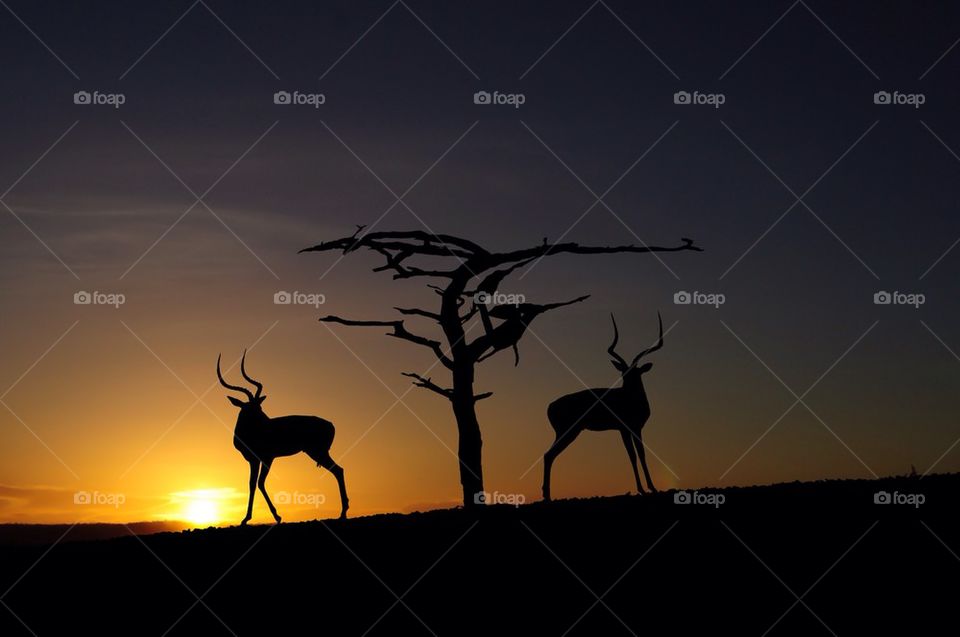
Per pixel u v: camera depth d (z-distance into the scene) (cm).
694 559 2312
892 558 2247
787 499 2555
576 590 2241
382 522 2653
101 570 2469
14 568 2509
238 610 2261
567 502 2683
